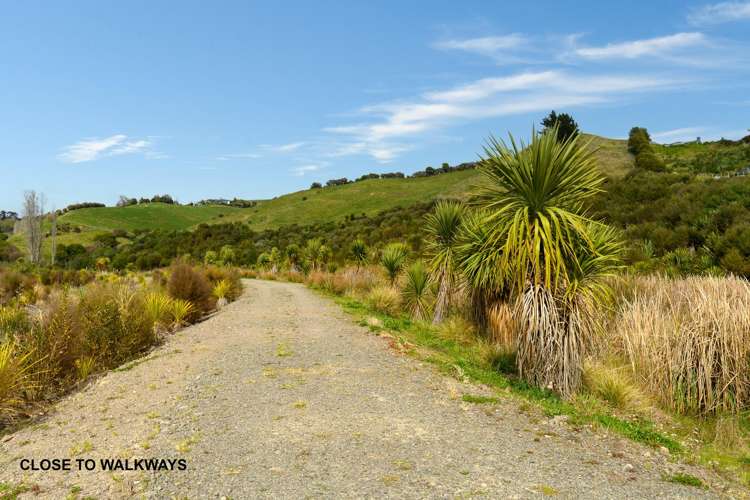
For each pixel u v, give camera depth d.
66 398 6.32
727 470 4.58
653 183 40.97
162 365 7.64
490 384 6.91
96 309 8.54
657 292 9.77
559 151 6.64
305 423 5.09
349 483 3.73
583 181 6.87
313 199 112.88
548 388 6.54
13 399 5.77
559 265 6.61
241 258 47.97
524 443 4.76
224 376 6.99
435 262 11.98
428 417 5.43
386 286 17.64
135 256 55.47
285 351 8.77
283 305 16.33
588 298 6.78
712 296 7.79
